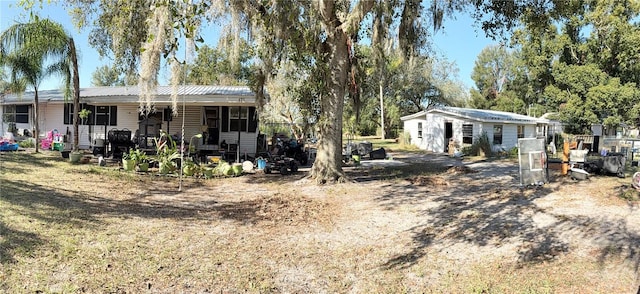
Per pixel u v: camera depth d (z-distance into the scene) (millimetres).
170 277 4223
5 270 3939
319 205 8023
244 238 5707
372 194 9336
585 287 4125
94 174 10586
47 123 19672
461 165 15969
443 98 38719
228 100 13891
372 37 10430
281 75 13445
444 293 4059
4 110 21750
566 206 7703
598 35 28531
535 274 4469
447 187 10320
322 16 9578
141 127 16047
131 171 11688
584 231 6020
